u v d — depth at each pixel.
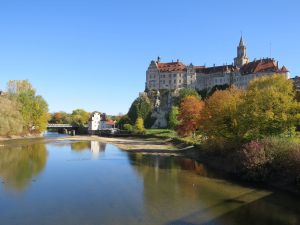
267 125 58.38
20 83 164.62
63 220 30.59
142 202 36.84
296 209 34.50
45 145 112.56
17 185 44.72
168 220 30.72
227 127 66.06
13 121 134.00
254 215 32.38
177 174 54.94
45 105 171.88
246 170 50.41
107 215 32.09
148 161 72.19
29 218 31.11
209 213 32.91
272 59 192.25
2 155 76.81
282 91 61.22
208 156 71.00
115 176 52.56
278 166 46.91
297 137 66.38
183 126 103.50
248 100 60.84
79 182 47.44
